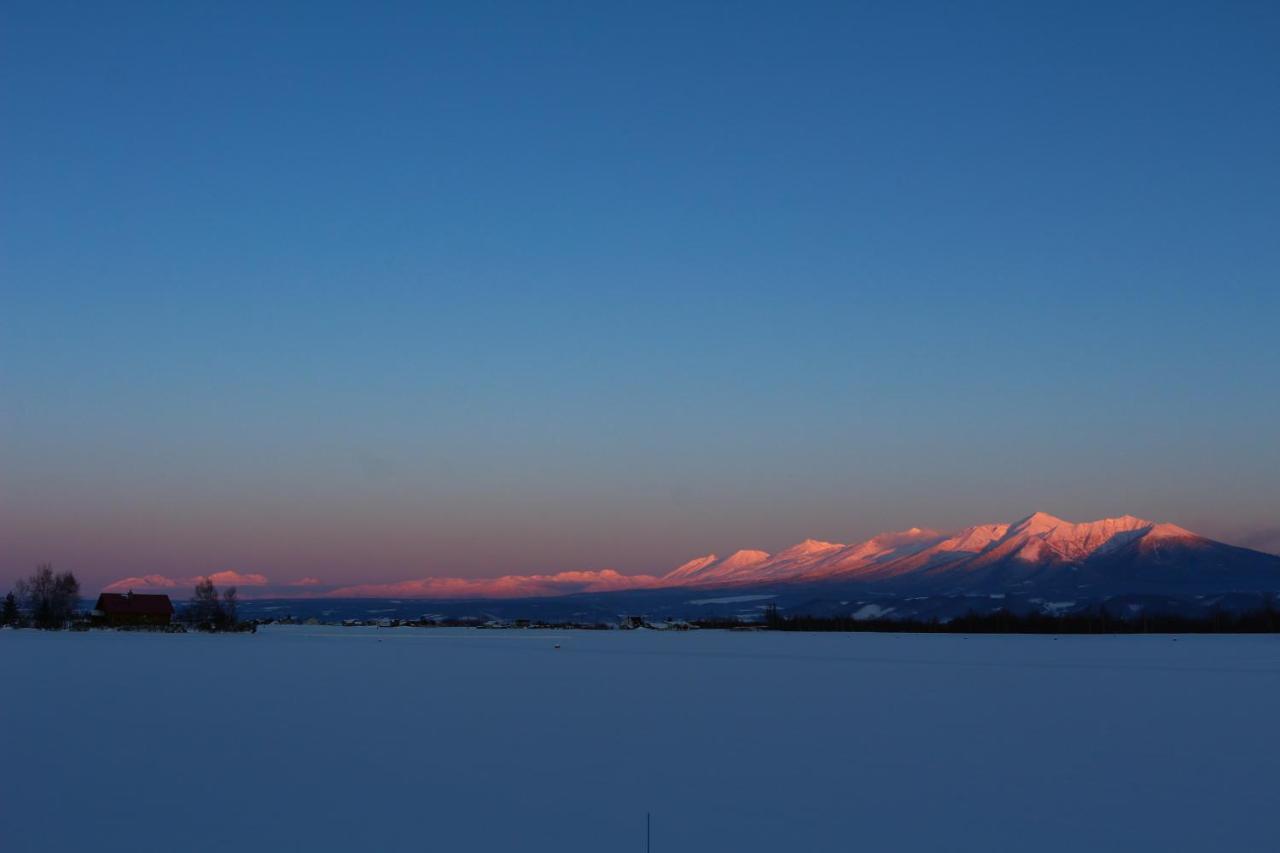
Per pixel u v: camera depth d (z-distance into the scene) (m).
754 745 28.80
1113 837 18.17
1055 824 19.08
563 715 35.97
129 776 23.52
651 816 19.59
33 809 20.02
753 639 145.25
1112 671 63.03
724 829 18.62
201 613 157.12
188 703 38.81
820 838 18.03
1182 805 20.72
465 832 18.34
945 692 45.97
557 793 21.72
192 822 19.02
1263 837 18.17
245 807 20.27
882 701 41.72
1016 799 21.28
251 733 30.70
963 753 27.45
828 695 44.53
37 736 29.75
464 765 25.16
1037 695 44.78
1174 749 28.25
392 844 17.53
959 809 20.30
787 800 21.09
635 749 27.92
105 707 37.16
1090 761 26.06
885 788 22.38
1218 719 35.44
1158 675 58.75
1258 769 24.92
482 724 33.25
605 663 70.88
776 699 42.41
